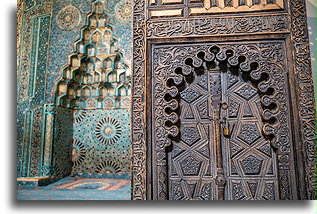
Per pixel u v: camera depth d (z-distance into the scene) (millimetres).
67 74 3500
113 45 3713
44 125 3277
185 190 2305
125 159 3656
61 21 3564
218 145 2309
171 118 2330
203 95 2414
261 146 2293
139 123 2322
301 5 2336
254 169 2273
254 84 2373
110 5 3625
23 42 3539
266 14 2361
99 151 3732
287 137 2195
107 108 3805
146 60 2416
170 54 2422
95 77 3809
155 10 2494
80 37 3521
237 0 2422
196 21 2434
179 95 2439
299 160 2146
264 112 2248
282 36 2318
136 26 2480
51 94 3352
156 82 2387
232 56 2348
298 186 2123
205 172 2311
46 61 3463
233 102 2379
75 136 3791
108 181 3332
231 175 2287
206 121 2381
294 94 2223
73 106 3809
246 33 2357
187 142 2369
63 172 3512
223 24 2398
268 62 2307
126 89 3781
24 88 3428
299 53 2268
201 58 2449
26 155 3268
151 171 2271
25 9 3648
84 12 3574
